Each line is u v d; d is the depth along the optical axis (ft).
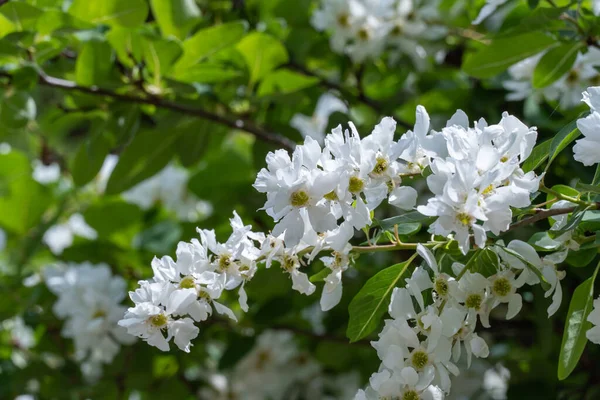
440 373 2.76
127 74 3.75
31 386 4.51
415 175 2.81
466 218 2.65
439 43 4.51
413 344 2.77
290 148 3.89
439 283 2.80
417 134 2.78
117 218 4.76
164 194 5.37
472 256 2.81
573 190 2.85
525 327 3.81
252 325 4.30
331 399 4.84
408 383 2.74
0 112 3.63
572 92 3.65
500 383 4.20
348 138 2.74
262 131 3.94
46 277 4.30
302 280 2.81
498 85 3.90
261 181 2.71
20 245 4.90
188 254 2.78
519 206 2.67
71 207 5.14
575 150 2.73
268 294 4.12
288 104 3.89
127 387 4.35
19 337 4.83
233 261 2.80
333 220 2.71
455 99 4.23
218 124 3.97
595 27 3.40
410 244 2.83
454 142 2.70
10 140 5.02
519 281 2.81
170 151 3.92
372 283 2.88
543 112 3.84
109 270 4.25
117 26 3.61
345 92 4.42
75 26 3.54
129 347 4.30
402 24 4.38
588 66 3.61
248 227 2.81
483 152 2.68
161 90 3.78
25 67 3.58
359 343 4.10
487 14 3.49
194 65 3.71
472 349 2.82
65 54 3.86
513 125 2.76
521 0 3.81
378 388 2.75
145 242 4.60
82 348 4.17
